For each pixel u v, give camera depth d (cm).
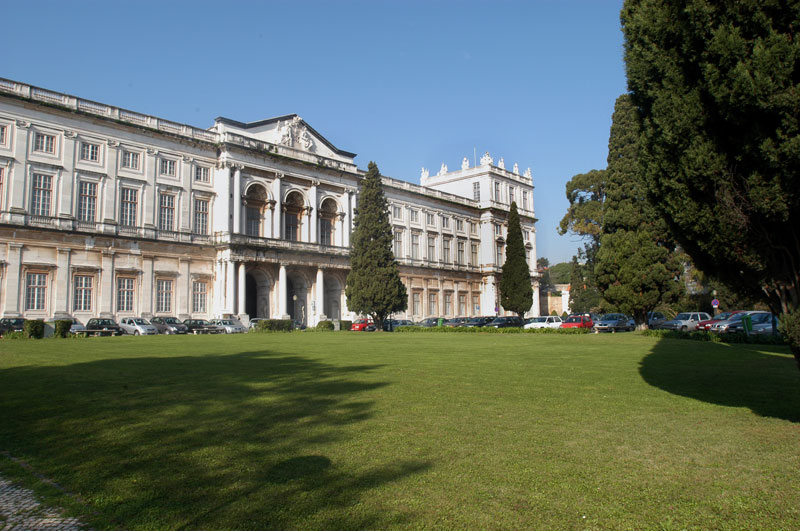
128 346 2841
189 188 5862
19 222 4703
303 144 6881
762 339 3173
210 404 1225
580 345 3044
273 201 6431
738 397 1354
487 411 1173
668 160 1146
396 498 688
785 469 802
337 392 1391
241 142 6150
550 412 1166
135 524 616
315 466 804
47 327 4697
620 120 4622
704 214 1093
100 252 5184
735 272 1172
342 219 7250
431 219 8938
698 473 784
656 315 5781
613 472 785
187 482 739
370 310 6091
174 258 5681
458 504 670
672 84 1116
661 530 607
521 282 8025
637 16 1172
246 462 821
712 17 1020
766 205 976
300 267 6600
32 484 734
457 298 9238
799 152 914
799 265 1023
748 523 624
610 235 4578
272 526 611
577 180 8088
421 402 1265
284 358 2247
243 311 5884
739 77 950
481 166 9869
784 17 960
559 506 668
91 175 5172
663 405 1251
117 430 998
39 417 1090
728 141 1048
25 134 4800
